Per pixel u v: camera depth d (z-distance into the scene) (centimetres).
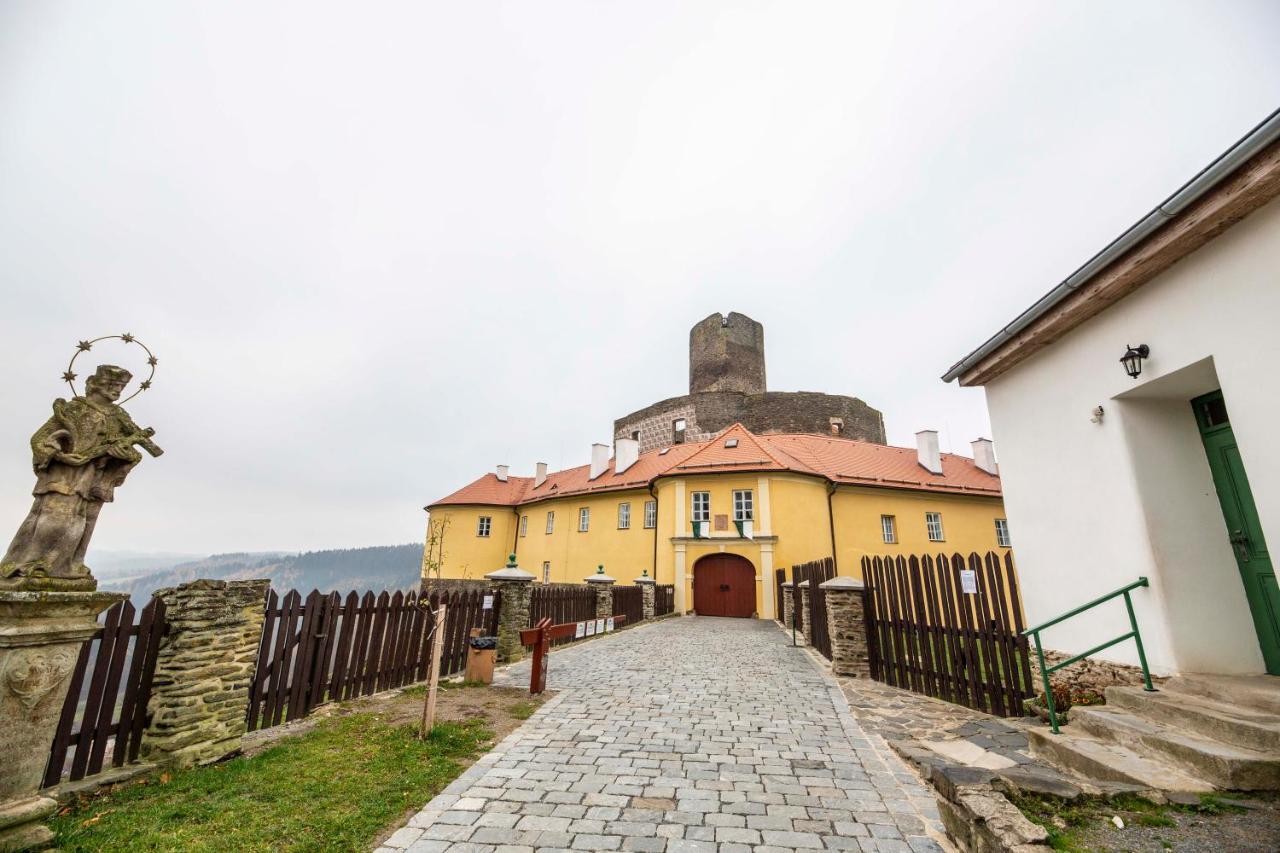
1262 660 530
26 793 355
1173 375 531
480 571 3569
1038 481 703
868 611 930
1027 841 290
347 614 748
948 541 2738
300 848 353
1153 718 477
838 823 391
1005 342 725
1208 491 576
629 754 532
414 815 403
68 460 386
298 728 619
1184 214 478
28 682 358
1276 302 435
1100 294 579
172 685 502
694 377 4166
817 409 3622
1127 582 574
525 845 359
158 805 418
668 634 1528
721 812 408
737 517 2294
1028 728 582
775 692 799
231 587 555
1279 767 363
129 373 430
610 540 2809
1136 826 321
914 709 707
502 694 787
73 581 381
